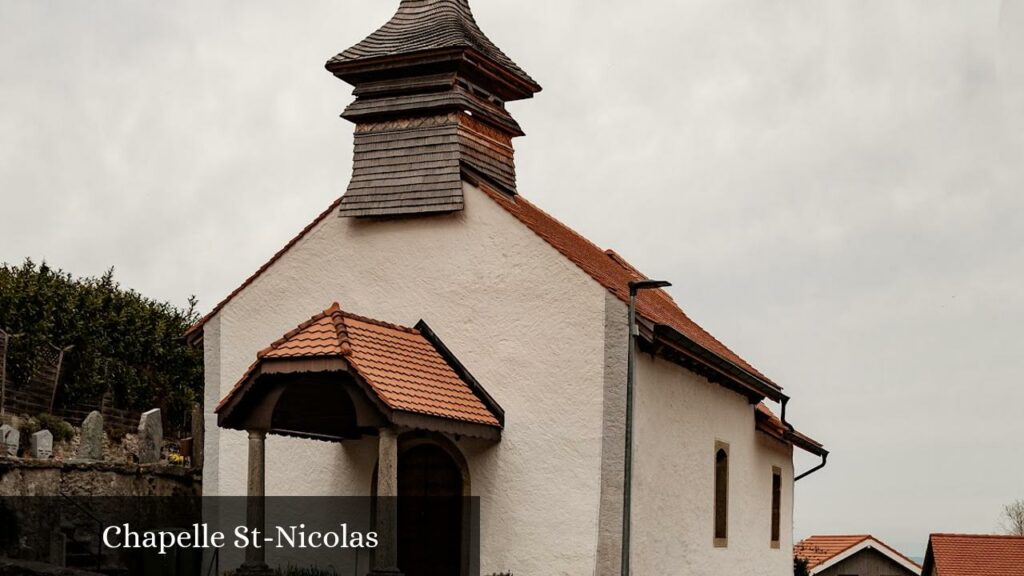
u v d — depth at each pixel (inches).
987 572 1881.2
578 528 833.5
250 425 785.6
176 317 1378.0
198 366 1369.3
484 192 891.4
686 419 944.3
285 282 943.0
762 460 1163.9
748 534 1104.8
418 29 960.9
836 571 2063.2
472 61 927.7
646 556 853.2
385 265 914.7
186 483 1079.6
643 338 839.7
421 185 906.7
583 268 855.1
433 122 916.6
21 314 1135.6
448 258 895.7
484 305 880.3
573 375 848.9
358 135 935.7
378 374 778.2
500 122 962.1
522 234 876.0
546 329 860.6
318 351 767.7
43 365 1153.4
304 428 851.4
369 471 890.1
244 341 948.6
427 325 894.4
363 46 954.1
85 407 1209.4
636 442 841.5
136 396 1275.8
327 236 935.7
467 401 842.8
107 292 1301.7
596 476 833.5
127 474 1003.9
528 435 854.5
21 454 1077.8
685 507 935.0
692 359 917.2
